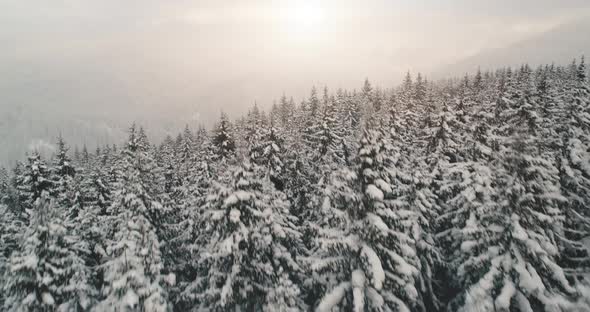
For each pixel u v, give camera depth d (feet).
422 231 62.59
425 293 63.72
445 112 89.45
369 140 47.60
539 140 52.70
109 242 59.36
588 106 87.66
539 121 73.77
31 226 55.26
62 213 65.46
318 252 51.13
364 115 50.08
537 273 43.45
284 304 48.34
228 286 50.06
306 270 56.39
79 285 57.93
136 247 52.95
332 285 47.75
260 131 122.31
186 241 77.77
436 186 79.46
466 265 50.42
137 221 56.54
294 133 123.75
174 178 127.95
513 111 79.71
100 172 107.86
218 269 53.62
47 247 54.29
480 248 49.44
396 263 44.83
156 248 56.34
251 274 52.65
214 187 54.95
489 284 43.60
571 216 59.72
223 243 48.73
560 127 77.36
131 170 74.28
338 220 47.73
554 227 48.57
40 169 113.70
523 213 45.01
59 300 55.47
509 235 45.29
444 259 65.87
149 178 80.07
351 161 50.85
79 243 65.87
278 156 97.55
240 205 50.57
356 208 46.14
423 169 72.13
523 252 44.78
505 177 47.37
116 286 49.24
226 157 101.30
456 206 63.46
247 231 49.37
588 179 72.95
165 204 87.61
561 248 50.44
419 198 64.69
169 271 73.97
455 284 63.87
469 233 50.44
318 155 100.32
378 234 43.78
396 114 106.11
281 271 50.47
